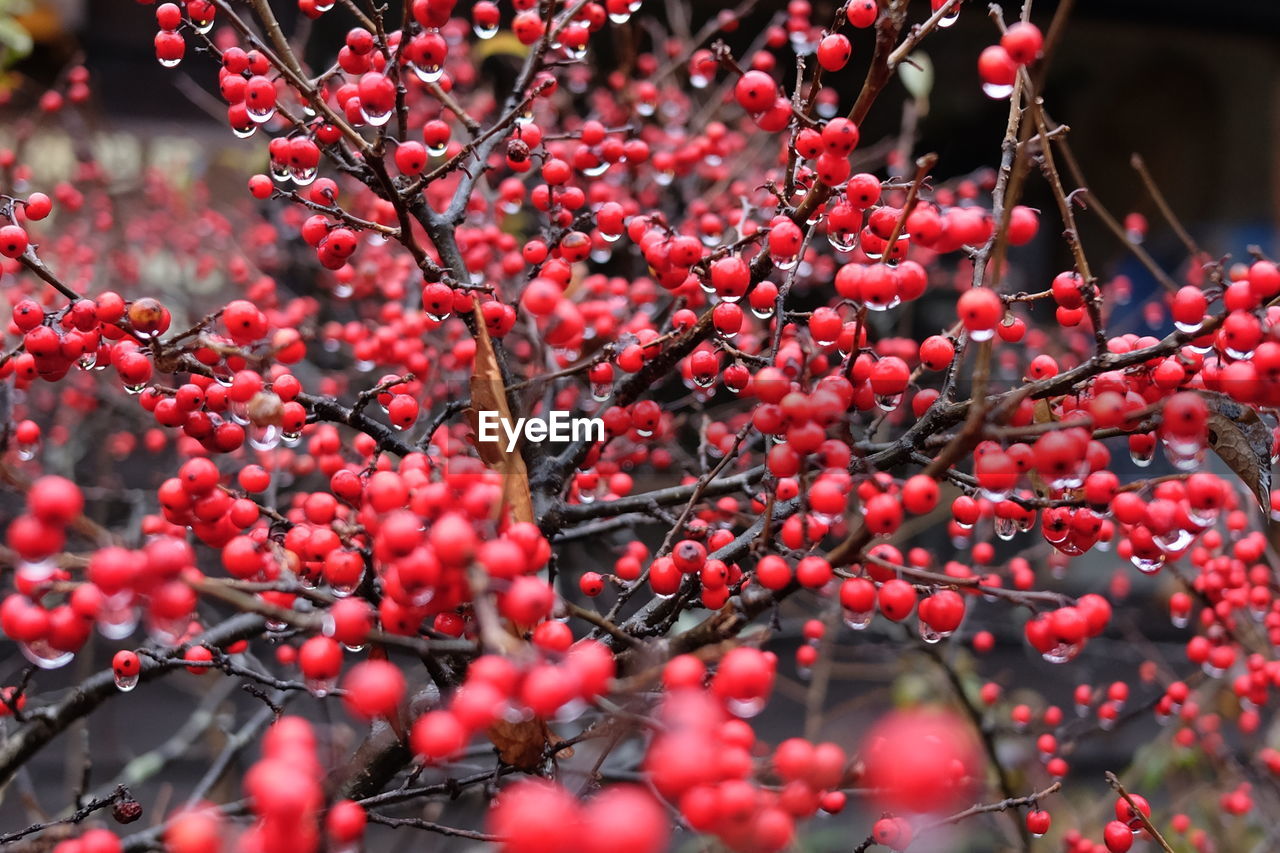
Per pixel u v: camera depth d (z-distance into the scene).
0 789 0.49
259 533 0.41
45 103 0.72
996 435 0.38
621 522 0.52
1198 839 0.69
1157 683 0.83
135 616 0.38
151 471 0.97
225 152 1.07
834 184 0.42
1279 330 0.39
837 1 0.72
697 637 0.40
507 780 0.44
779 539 0.43
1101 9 1.20
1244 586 0.54
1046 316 1.17
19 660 0.83
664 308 0.58
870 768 0.36
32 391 0.85
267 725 0.61
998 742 0.72
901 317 0.81
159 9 0.47
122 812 0.44
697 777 0.35
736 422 0.66
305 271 0.90
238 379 0.42
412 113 0.73
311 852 0.36
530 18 0.49
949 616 0.40
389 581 0.38
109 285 0.88
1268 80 1.34
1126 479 0.89
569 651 0.39
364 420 0.44
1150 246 1.32
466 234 0.55
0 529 0.68
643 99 0.67
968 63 1.24
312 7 0.46
